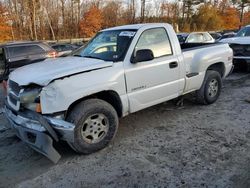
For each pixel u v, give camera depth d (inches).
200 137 174.2
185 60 203.6
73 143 148.6
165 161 146.9
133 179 132.4
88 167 144.0
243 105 233.8
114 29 197.9
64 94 141.8
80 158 153.3
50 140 140.4
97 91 153.1
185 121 201.8
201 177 132.0
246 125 190.5
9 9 1552.7
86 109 149.3
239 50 360.2
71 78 145.2
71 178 135.2
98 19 1898.4
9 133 191.0
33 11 1416.1
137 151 158.7
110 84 158.1
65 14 1857.8
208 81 228.2
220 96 264.7
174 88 197.3
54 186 129.5
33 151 163.3
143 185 127.9
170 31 196.4
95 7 1926.7
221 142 166.4
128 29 185.9
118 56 169.5
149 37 183.0
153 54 180.2
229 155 150.8
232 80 337.4
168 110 226.7
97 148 157.8
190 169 138.7
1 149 167.3
